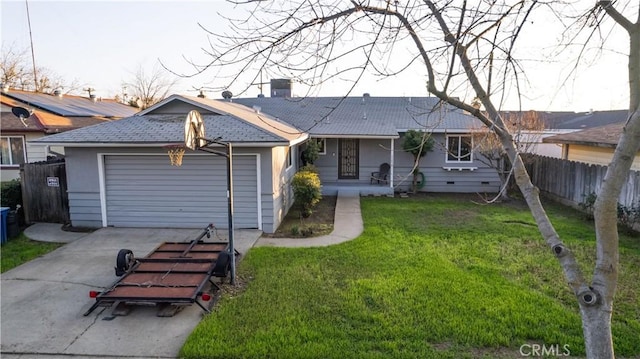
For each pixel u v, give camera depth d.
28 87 33.38
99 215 10.44
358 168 16.55
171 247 7.68
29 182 10.90
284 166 11.95
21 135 15.02
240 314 5.50
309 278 6.76
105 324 5.39
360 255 7.95
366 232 9.74
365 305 5.72
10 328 5.30
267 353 4.58
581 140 13.24
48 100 19.03
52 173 10.84
